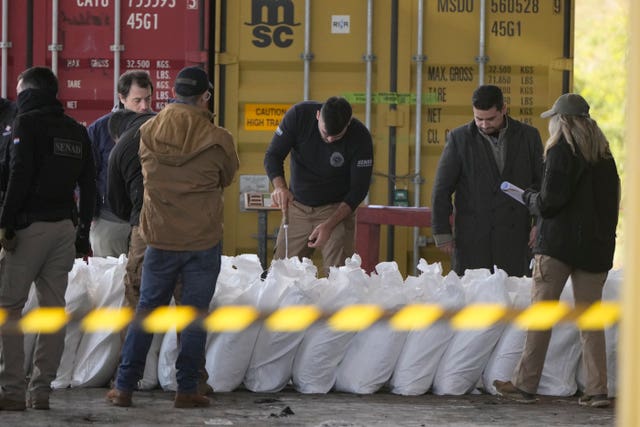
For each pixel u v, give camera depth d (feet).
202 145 72.28
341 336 79.82
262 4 107.14
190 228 72.13
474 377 80.69
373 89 107.45
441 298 81.00
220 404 74.95
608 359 79.51
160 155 72.13
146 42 107.45
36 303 79.92
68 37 107.55
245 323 79.20
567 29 106.73
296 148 94.99
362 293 80.59
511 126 89.81
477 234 89.51
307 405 75.31
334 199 95.66
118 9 107.34
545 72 107.04
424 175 107.65
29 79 71.46
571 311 76.79
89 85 107.76
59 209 72.08
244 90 107.14
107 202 89.56
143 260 75.61
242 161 107.34
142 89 83.76
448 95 107.04
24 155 69.77
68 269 73.20
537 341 76.95
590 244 74.90
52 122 71.46
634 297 31.07
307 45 106.93
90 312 80.07
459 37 106.93
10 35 107.34
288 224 95.91
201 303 73.15
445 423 70.08
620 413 32.24
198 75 73.51
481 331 80.12
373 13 107.14
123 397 73.36
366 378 79.92
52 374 72.23
